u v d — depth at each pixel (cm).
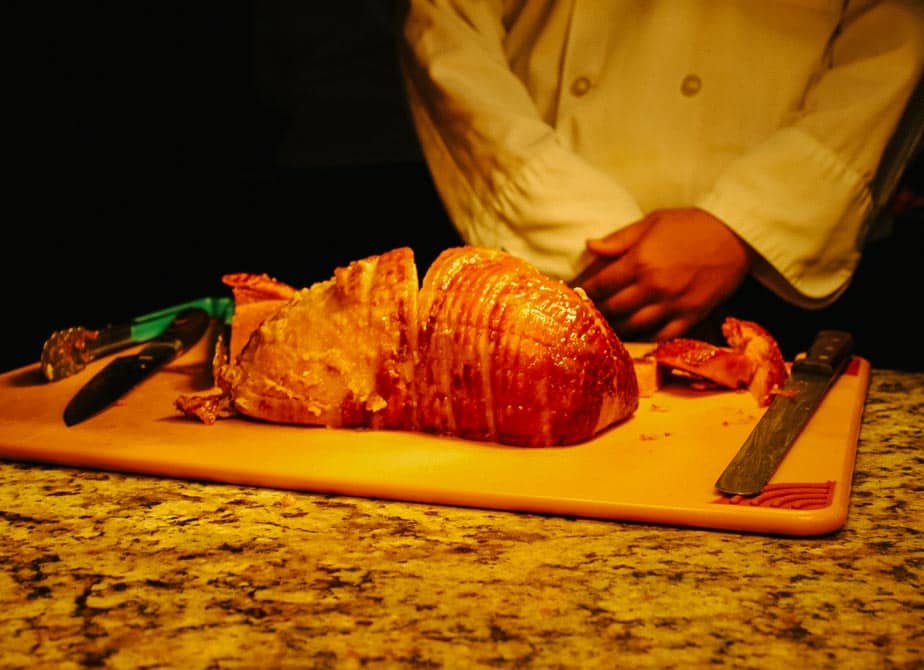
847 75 200
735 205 193
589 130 214
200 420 145
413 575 101
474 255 143
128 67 312
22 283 307
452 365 135
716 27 206
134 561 104
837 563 104
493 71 215
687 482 120
